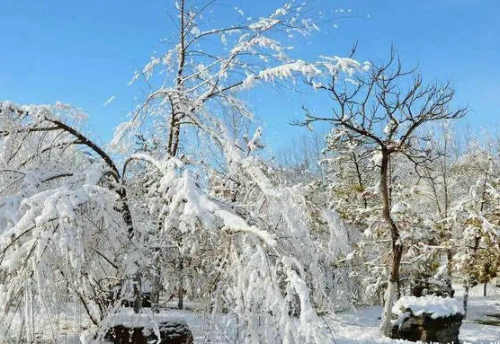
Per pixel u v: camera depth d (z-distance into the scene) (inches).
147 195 245.3
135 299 219.3
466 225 757.9
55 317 176.1
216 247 215.3
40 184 212.1
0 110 216.8
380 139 574.2
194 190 182.2
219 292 198.7
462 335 585.6
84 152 258.2
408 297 565.3
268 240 166.7
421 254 705.6
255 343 175.5
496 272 737.6
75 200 169.8
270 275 172.9
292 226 203.2
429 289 772.6
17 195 189.8
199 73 282.2
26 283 164.4
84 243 195.2
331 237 229.1
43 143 243.8
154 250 236.2
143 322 218.4
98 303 222.1
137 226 233.3
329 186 730.2
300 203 225.3
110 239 211.3
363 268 705.0
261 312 177.8
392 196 724.7
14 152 225.3
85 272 202.5
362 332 528.7
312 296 195.8
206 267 229.1
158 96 278.7
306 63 240.8
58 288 184.5
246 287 185.2
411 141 636.7
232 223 174.6
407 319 528.1
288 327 161.8
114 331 213.9
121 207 233.6
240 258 187.0
